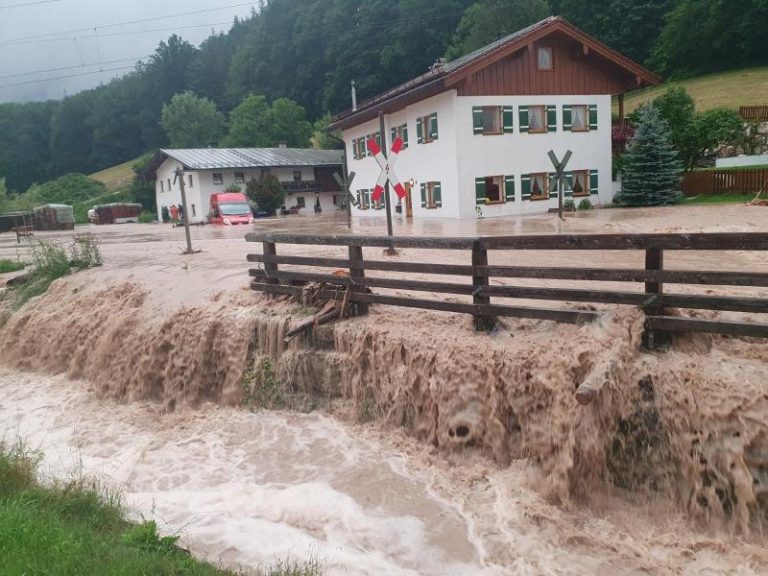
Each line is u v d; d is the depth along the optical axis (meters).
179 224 42.53
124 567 4.14
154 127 120.25
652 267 6.30
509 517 5.84
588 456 5.90
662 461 5.81
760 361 5.89
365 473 6.86
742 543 5.24
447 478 6.59
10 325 13.11
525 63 27.81
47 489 5.89
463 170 27.14
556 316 6.90
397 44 74.94
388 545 5.55
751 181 26.50
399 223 25.67
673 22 59.75
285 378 8.89
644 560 5.17
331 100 82.38
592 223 19.47
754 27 53.28
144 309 10.95
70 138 126.50
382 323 8.26
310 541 5.64
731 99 45.16
